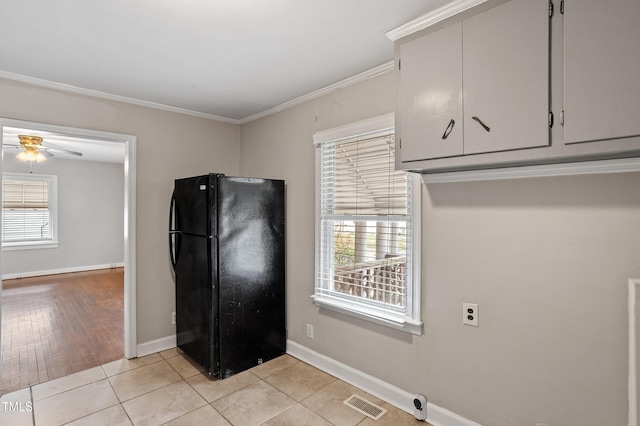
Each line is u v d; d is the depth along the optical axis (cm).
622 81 115
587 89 121
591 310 148
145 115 298
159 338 307
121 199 748
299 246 291
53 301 475
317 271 273
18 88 239
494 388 177
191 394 233
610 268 144
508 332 172
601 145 119
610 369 144
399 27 176
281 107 304
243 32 181
